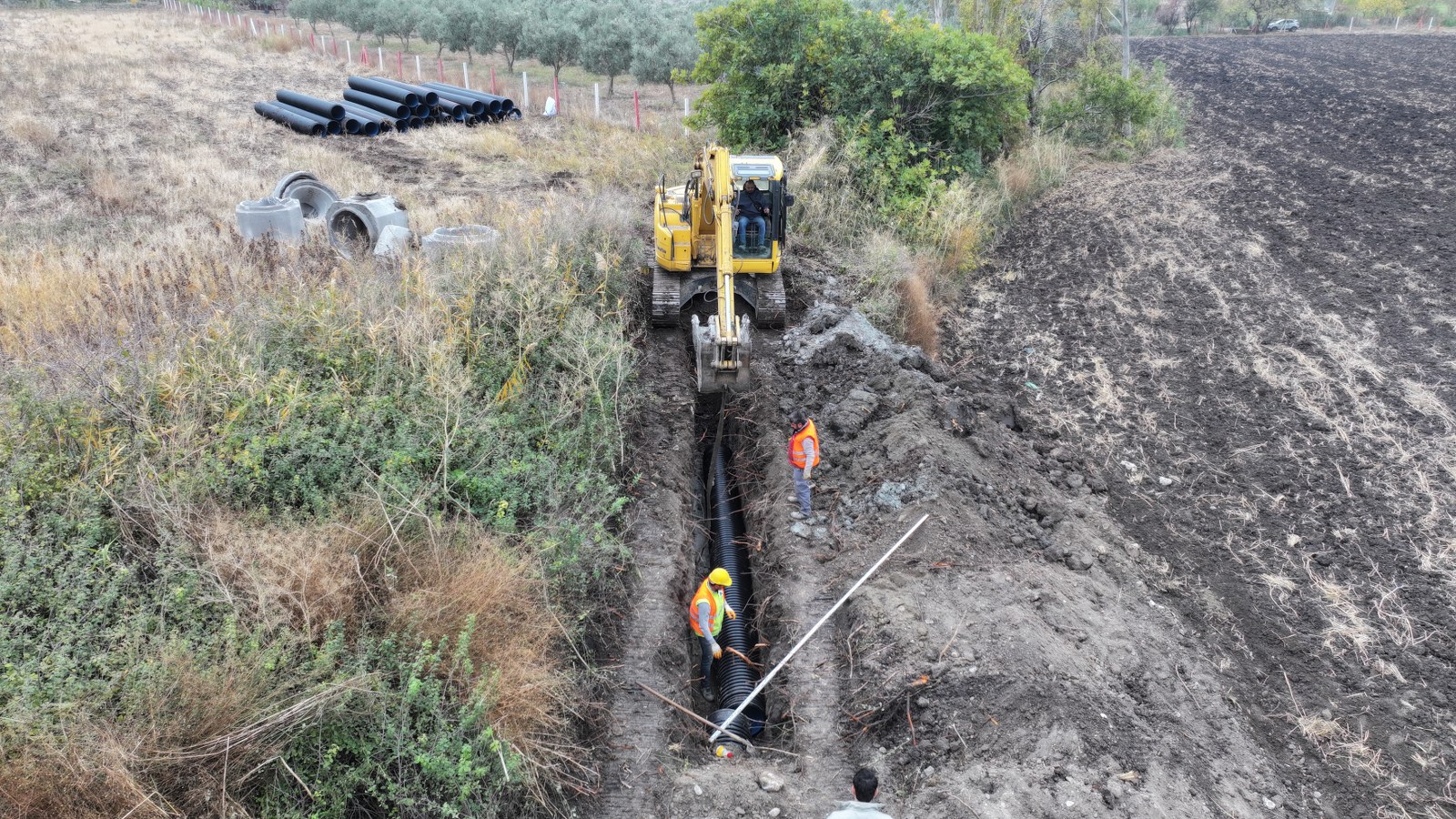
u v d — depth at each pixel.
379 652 5.82
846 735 6.89
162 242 13.05
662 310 11.96
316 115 23.30
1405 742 7.05
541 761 5.95
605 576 7.78
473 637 6.15
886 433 9.91
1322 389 12.15
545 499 7.77
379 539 6.60
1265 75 38.56
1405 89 32.09
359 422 7.58
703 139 21.38
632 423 9.90
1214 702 7.34
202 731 4.99
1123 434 11.45
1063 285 16.31
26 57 29.75
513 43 35.56
